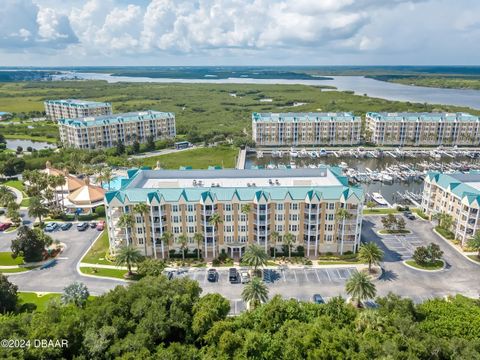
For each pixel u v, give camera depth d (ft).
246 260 396.98
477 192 472.85
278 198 440.86
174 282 319.47
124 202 438.81
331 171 513.45
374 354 246.88
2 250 469.98
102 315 277.44
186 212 443.73
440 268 423.64
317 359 246.88
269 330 288.92
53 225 538.47
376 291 368.07
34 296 374.43
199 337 276.00
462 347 247.70
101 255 457.27
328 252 460.14
